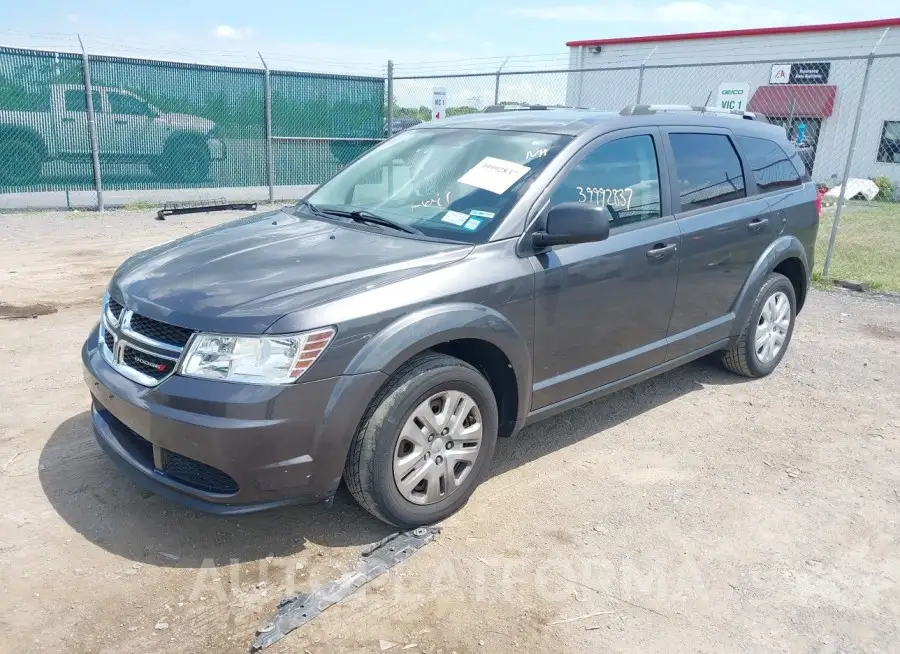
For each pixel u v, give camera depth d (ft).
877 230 44.78
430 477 11.18
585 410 16.28
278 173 48.91
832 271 32.09
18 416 14.64
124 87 41.91
